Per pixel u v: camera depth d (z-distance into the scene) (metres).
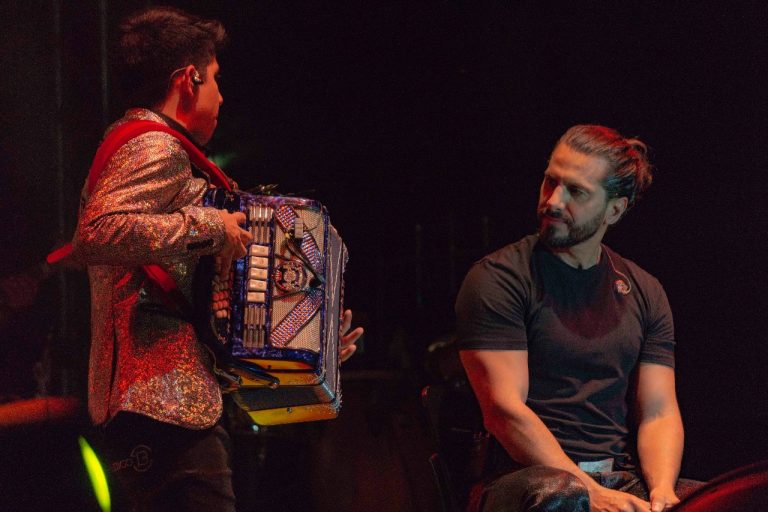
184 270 5.88
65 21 11.49
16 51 11.38
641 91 13.98
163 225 5.50
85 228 5.51
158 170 5.70
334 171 17.31
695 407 13.07
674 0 13.55
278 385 6.07
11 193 11.27
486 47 15.77
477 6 15.62
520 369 7.42
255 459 11.82
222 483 5.82
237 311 5.82
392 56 16.30
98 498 9.42
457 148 16.70
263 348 5.83
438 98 16.45
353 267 18.02
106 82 11.52
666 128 13.70
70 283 11.26
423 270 17.52
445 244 17.39
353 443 13.45
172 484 5.73
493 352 7.43
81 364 11.27
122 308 5.82
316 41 16.14
